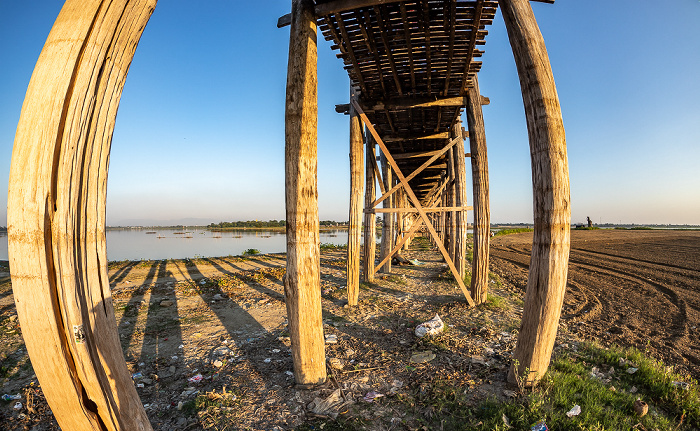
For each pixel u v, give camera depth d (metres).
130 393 1.65
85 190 1.49
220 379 3.69
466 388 3.29
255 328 5.54
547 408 2.88
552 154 3.05
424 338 4.68
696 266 10.84
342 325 5.53
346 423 2.81
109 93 1.54
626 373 3.54
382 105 6.50
